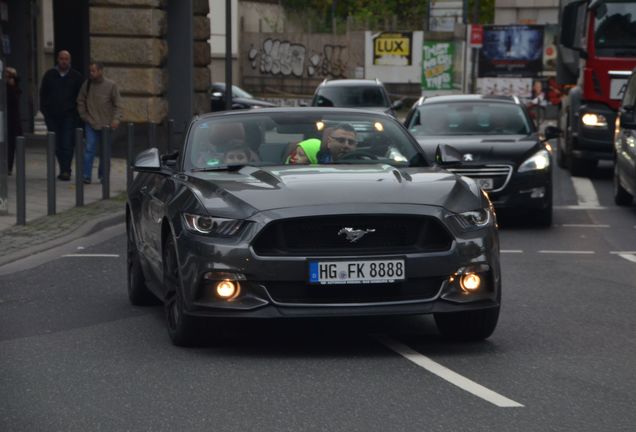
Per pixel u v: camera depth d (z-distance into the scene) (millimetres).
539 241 21688
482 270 11594
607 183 33500
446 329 12312
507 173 23484
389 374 10781
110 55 39500
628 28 33844
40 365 11297
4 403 9836
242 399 9875
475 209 11781
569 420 9195
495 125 25766
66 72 31297
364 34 96938
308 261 11211
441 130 25703
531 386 10312
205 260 11375
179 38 43688
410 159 13586
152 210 13430
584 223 24578
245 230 11336
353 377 10672
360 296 11375
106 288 16234
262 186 11891
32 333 12992
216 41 90312
